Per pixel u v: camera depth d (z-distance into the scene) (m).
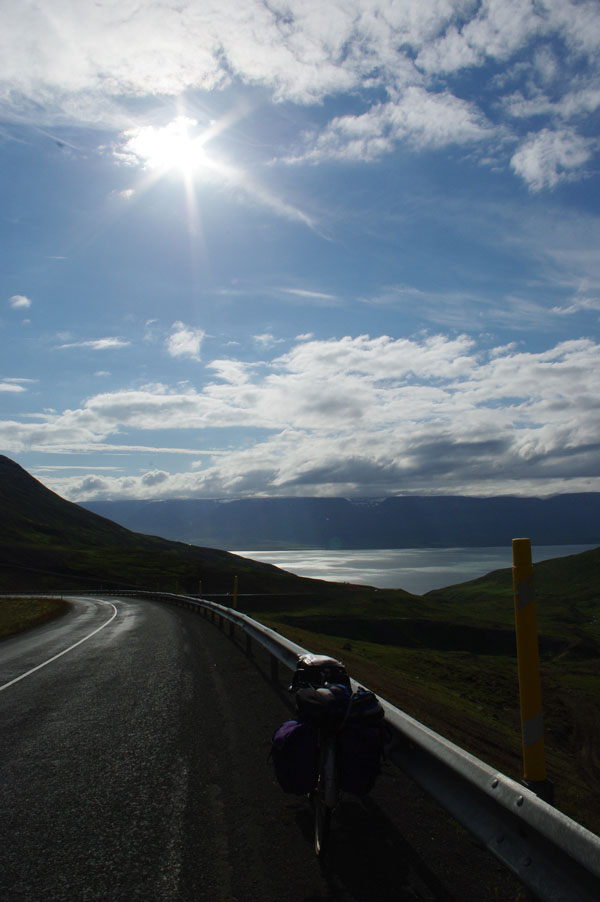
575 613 135.88
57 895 3.61
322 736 4.27
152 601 47.78
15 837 4.45
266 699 9.23
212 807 4.98
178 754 6.47
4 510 173.00
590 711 23.83
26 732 7.59
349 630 72.00
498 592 178.50
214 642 17.27
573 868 2.46
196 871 3.88
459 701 17.12
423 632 75.38
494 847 3.04
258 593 94.75
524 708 3.59
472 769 3.39
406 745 4.66
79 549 137.62
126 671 12.23
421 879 3.70
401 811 4.84
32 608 40.94
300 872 3.84
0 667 13.61
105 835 4.46
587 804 6.35
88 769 6.03
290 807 4.96
